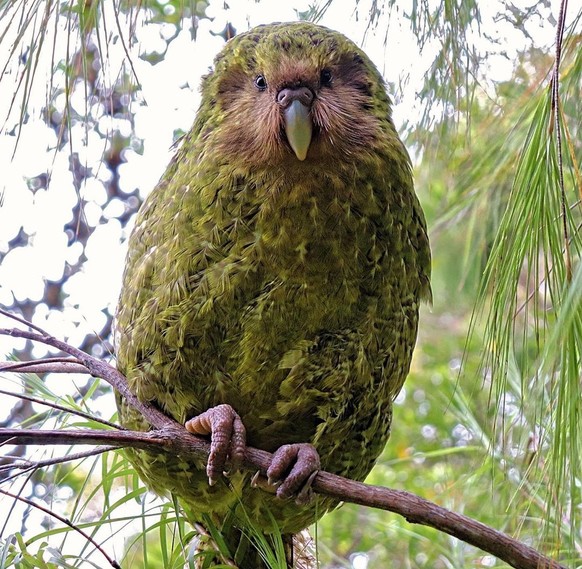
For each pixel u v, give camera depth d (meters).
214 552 4.40
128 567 4.82
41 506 3.60
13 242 6.38
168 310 4.23
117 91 4.95
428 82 4.79
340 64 4.48
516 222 3.35
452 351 7.50
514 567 3.27
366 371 4.36
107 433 3.58
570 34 3.67
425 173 6.46
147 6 4.14
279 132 4.20
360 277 4.27
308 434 4.39
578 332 3.12
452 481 6.25
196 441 3.98
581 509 4.29
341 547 6.77
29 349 6.46
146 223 4.52
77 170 4.48
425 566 6.25
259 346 4.21
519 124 4.46
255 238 4.17
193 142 4.56
